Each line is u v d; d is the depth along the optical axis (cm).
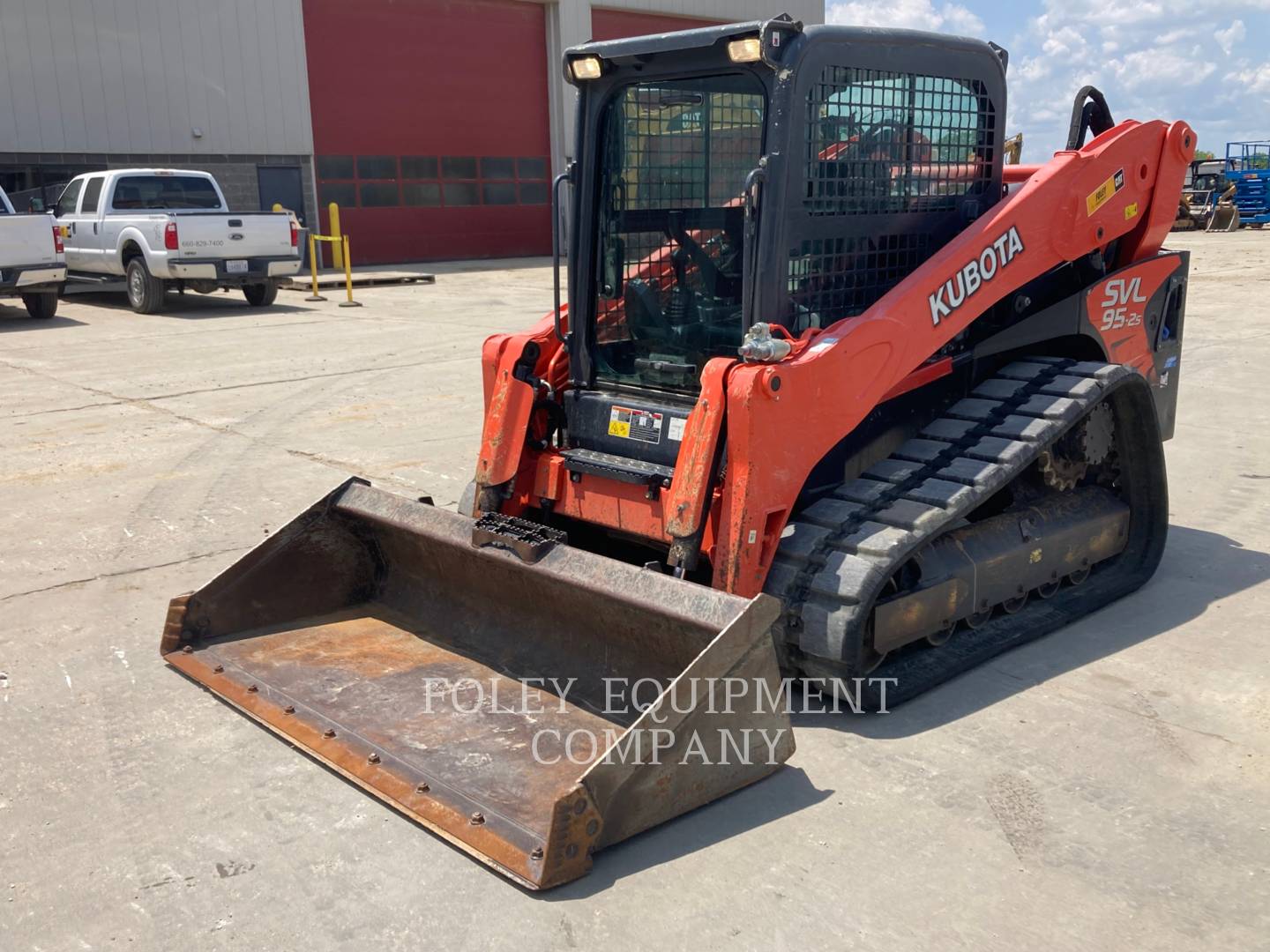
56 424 903
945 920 299
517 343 471
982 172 495
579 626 422
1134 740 392
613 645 412
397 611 494
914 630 428
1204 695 426
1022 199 477
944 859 326
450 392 1020
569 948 291
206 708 425
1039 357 527
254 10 2222
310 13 2305
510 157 2659
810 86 411
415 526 453
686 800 346
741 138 427
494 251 2684
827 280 439
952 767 376
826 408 413
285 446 826
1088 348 550
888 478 445
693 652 374
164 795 365
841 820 346
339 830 345
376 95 2427
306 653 454
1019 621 483
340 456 795
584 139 470
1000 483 434
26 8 1975
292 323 1510
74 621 510
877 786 365
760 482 398
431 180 2547
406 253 2545
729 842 336
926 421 498
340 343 1320
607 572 382
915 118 458
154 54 2120
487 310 1625
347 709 407
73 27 2028
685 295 454
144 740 401
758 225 412
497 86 2602
